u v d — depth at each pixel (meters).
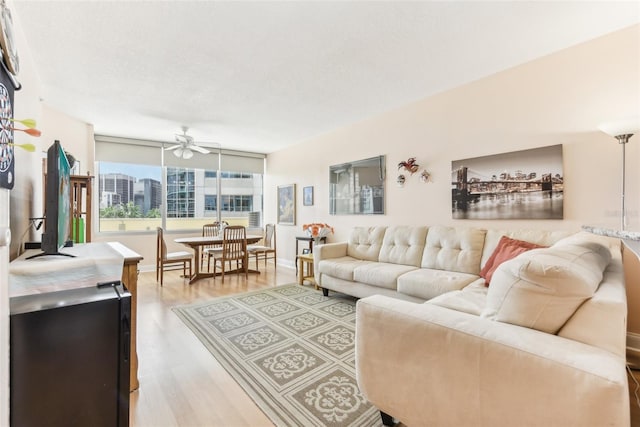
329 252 3.84
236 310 3.24
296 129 4.86
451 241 3.02
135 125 4.56
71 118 4.17
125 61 2.63
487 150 3.02
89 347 1.16
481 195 3.06
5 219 1.11
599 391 0.83
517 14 2.05
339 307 3.33
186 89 3.24
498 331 1.09
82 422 1.15
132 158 5.35
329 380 1.90
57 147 1.52
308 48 2.45
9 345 1.02
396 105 3.80
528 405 0.97
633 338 2.23
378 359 1.39
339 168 4.76
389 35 2.28
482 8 1.98
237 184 6.62
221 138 5.43
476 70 2.88
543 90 2.64
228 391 1.79
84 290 1.32
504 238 2.56
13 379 1.03
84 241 3.00
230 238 4.74
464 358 1.11
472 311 1.77
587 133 2.43
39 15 1.99
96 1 1.88
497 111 2.94
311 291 4.00
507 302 1.17
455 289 2.40
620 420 0.81
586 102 2.43
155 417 1.57
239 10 1.98
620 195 2.28
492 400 1.04
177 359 2.17
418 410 1.25
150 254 5.50
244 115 4.12
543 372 0.94
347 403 1.68
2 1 1.14
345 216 4.68
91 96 3.42
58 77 2.93
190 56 2.56
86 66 2.71
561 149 2.55
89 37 2.27
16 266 1.26
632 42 2.22
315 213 5.29
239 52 2.50
